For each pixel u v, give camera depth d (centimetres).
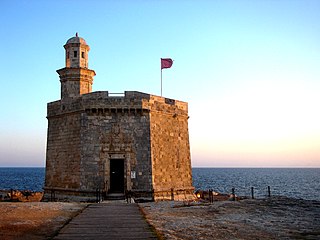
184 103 4516
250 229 1798
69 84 4378
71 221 1867
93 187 3697
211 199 4038
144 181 3738
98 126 3809
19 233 1586
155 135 3938
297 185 12056
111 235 1522
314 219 2134
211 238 1580
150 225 1761
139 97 3875
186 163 4425
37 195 5394
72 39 4456
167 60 4428
